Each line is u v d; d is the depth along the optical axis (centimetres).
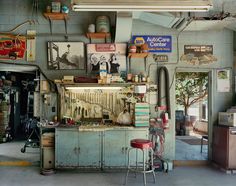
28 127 960
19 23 583
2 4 583
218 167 572
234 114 545
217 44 609
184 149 763
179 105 1302
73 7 389
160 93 593
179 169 564
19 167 570
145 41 595
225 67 610
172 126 595
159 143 575
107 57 583
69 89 583
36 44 583
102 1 375
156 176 511
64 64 580
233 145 537
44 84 580
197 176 512
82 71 583
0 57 576
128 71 589
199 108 1297
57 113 582
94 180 482
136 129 533
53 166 542
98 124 559
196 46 605
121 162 531
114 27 580
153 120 584
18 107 1072
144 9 396
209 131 615
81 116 586
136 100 586
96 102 588
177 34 602
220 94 612
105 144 530
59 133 529
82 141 529
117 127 530
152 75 596
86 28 584
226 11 514
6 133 895
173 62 600
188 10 398
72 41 583
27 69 615
